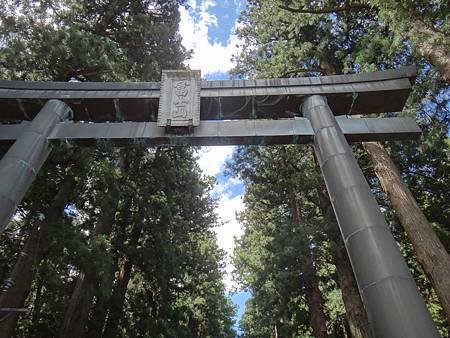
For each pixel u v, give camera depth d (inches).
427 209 596.4
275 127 264.5
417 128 265.7
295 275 605.3
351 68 513.3
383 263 176.7
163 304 701.9
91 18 594.9
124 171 579.5
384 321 161.9
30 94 285.7
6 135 267.6
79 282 507.5
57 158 405.4
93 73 471.5
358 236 190.7
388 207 593.0
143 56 607.2
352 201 204.2
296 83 285.3
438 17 382.9
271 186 741.3
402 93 276.4
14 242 459.8
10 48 413.4
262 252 748.0
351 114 291.7
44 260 402.6
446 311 311.6
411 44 394.6
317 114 262.2
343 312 673.6
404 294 165.6
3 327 336.2
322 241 573.6
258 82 287.0
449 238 539.5
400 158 581.6
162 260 666.2
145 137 265.6
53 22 467.5
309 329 732.7
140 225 680.4
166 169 701.3
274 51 638.5
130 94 284.7
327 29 572.1
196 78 289.6
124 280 661.3
